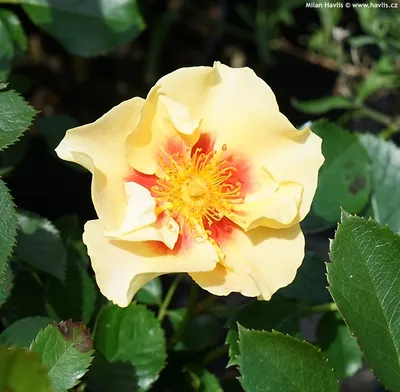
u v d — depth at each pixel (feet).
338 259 0.74
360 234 0.75
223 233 0.82
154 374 0.87
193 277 0.78
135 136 0.79
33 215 0.94
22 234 0.92
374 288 0.74
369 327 0.73
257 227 0.81
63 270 0.92
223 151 0.82
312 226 0.95
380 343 0.73
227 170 0.83
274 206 0.79
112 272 0.75
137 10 1.03
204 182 0.82
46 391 0.57
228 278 0.79
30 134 1.30
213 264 0.78
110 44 1.02
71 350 0.72
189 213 0.82
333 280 0.74
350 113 1.30
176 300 1.30
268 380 0.74
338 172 0.97
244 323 0.89
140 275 0.74
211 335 1.00
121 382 0.87
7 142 0.78
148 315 0.89
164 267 0.76
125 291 0.75
